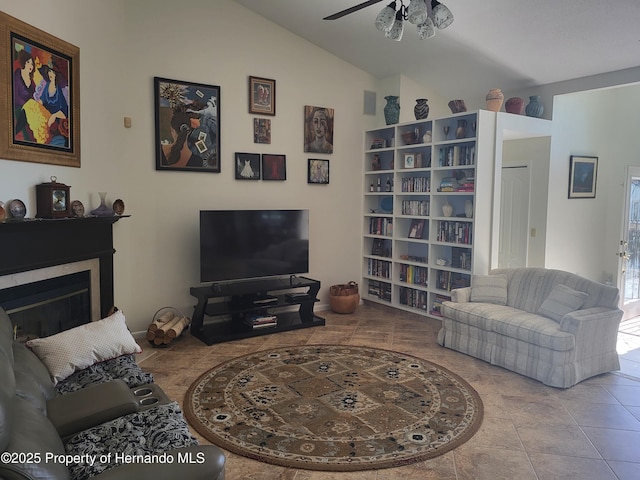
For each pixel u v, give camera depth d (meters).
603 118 5.90
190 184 5.05
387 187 6.17
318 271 6.07
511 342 3.97
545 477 2.48
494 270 4.81
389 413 3.18
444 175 5.47
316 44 5.78
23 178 3.28
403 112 6.09
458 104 5.21
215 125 5.13
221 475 1.74
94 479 1.53
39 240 3.39
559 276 4.29
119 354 2.96
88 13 3.98
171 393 3.49
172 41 4.85
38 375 2.22
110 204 4.31
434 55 5.36
